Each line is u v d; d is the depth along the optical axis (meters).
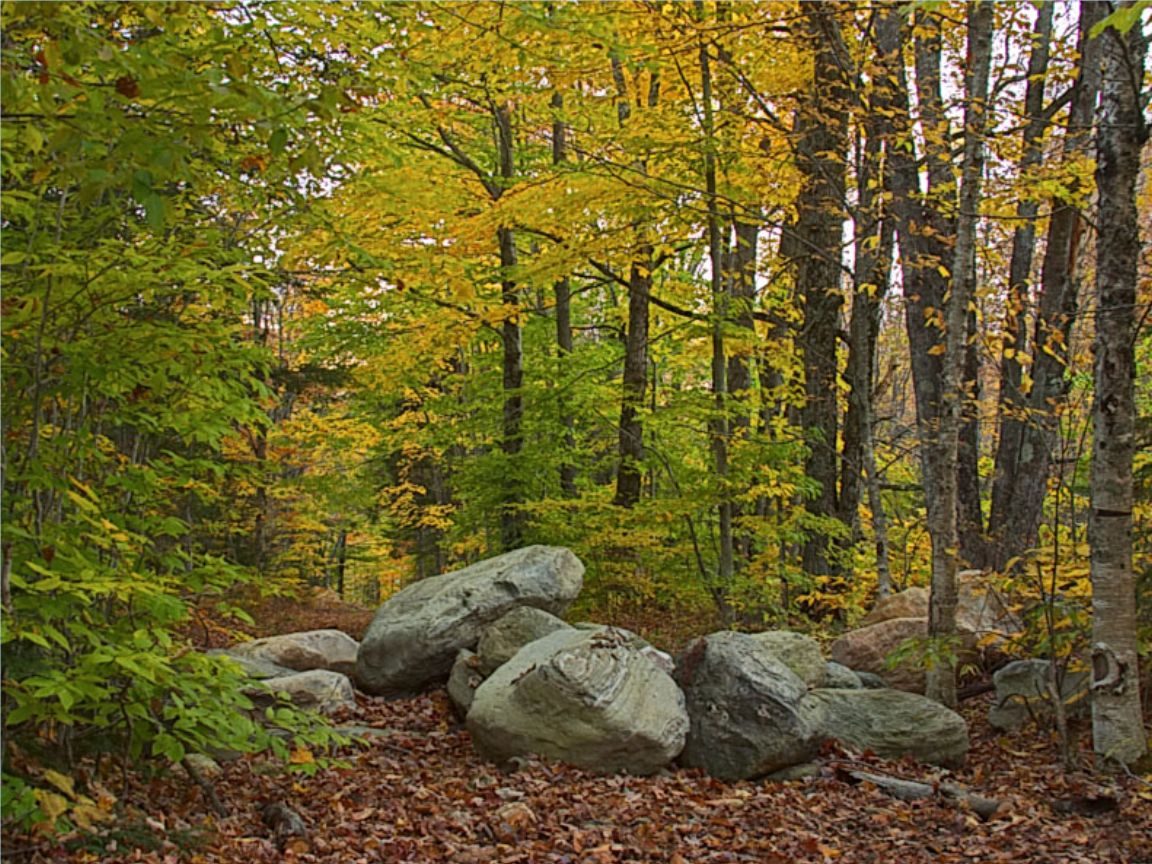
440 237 9.45
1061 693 7.53
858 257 12.67
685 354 17.05
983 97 8.19
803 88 11.41
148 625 5.16
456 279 6.72
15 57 3.60
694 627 12.85
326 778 6.43
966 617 10.27
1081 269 12.20
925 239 11.46
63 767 4.72
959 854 5.39
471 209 11.80
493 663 9.09
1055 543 7.40
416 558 25.17
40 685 3.95
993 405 12.17
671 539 13.59
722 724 7.29
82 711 4.90
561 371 15.17
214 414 5.30
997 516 13.81
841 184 11.97
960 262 8.41
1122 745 6.66
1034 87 12.73
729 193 10.52
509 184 13.91
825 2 9.52
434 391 17.73
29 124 3.75
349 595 36.44
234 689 4.77
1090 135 10.20
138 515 5.68
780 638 9.23
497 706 7.37
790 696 7.43
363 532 27.23
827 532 12.44
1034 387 12.16
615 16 6.68
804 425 14.05
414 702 9.55
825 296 13.77
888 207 10.88
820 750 7.62
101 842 4.24
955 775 7.36
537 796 6.34
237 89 3.65
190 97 3.70
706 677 7.65
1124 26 3.25
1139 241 6.87
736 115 10.17
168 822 4.92
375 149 6.21
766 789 6.89
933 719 7.79
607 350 18.45
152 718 4.56
